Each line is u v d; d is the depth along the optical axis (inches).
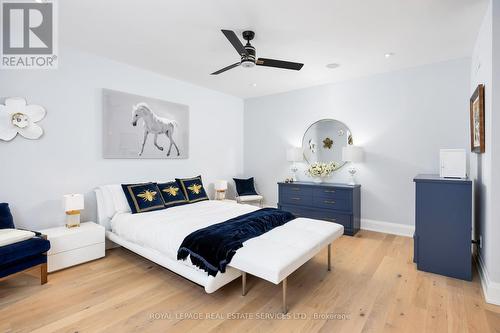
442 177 110.1
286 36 113.3
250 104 226.1
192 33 111.1
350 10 94.1
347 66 150.3
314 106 191.0
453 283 97.3
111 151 140.9
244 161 231.1
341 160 179.9
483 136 96.7
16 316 77.9
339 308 82.1
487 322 74.5
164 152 166.9
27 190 114.1
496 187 82.9
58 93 122.3
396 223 160.2
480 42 106.3
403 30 108.4
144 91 155.8
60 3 90.4
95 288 94.7
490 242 84.8
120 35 113.3
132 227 114.4
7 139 108.3
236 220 109.9
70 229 116.3
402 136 157.0
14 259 86.2
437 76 145.3
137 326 73.7
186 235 96.7
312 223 113.7
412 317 77.2
